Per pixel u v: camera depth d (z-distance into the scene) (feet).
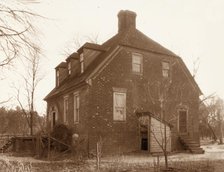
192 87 84.74
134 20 85.30
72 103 77.25
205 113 143.64
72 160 56.75
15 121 120.98
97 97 67.21
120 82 71.00
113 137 67.87
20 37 14.03
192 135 81.61
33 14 13.64
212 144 125.70
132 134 70.69
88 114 65.87
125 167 46.32
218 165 48.24
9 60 14.66
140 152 68.85
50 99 99.40
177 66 82.74
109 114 68.28
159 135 67.92
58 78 98.02
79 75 78.59
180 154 69.56
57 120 88.89
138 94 73.46
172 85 79.30
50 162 53.88
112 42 81.51
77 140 66.49
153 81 76.54
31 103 107.24
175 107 78.43
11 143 81.05
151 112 69.67
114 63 70.90
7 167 23.22
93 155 63.05
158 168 44.06
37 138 69.10
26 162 51.72
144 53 76.84
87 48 77.15
